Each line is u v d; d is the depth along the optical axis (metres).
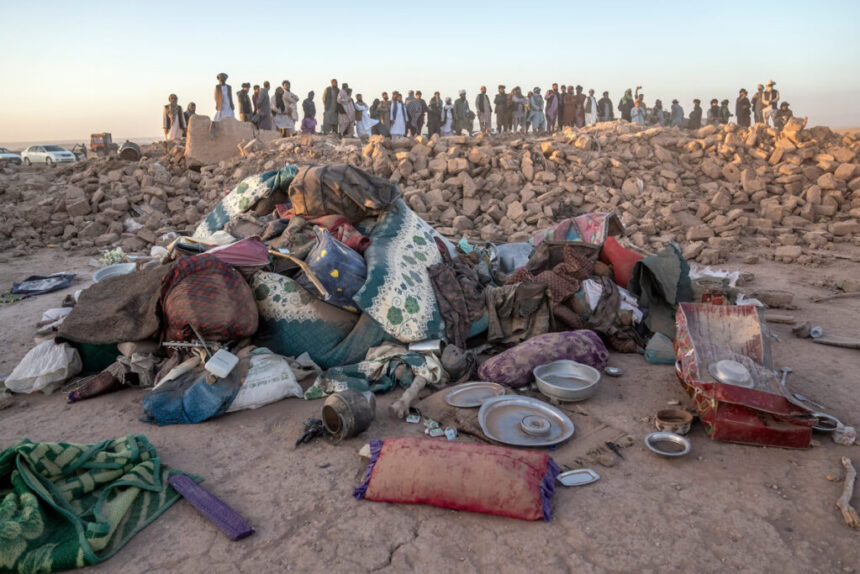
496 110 20.14
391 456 3.21
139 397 4.54
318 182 6.08
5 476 3.14
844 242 10.02
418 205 10.98
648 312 5.63
